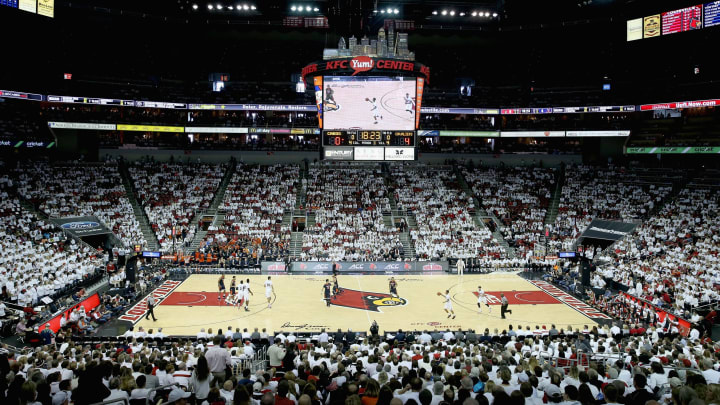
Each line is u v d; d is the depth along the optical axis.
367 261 42.12
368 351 16.89
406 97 30.28
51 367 13.16
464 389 8.40
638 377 8.66
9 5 43.31
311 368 13.35
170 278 38.19
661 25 48.53
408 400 7.95
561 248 44.81
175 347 16.73
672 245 38.78
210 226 46.53
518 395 7.72
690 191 46.97
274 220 47.72
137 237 43.28
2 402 8.46
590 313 29.89
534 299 33.16
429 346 18.50
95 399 8.72
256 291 34.50
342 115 30.38
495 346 19.66
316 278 39.25
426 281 38.56
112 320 27.48
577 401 8.44
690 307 27.94
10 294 26.55
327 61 29.48
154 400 9.61
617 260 38.66
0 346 18.06
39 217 40.75
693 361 14.72
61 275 31.48
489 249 44.41
